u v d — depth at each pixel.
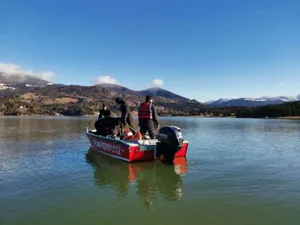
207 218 6.49
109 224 6.19
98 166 12.09
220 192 8.44
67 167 11.97
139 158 12.59
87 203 7.50
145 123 13.16
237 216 6.60
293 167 12.05
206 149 17.38
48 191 8.56
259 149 17.48
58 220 6.39
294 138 25.14
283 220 6.37
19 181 9.68
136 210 6.99
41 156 14.62
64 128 40.16
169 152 12.11
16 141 21.47
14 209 7.06
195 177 10.26
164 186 9.10
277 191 8.52
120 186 9.12
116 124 14.71
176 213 6.79
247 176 10.38
